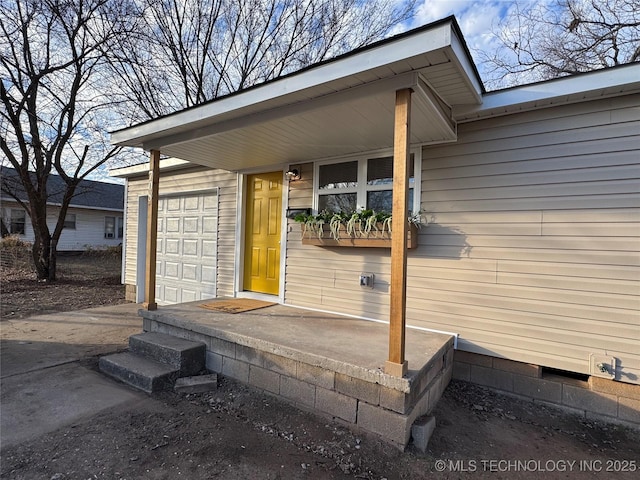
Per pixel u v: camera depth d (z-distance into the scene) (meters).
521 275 3.15
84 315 5.80
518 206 3.17
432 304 3.58
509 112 3.19
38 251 9.67
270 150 4.15
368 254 4.03
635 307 2.72
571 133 2.96
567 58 8.80
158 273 6.71
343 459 2.16
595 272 2.86
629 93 2.75
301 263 4.59
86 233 17.75
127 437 2.33
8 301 6.85
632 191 2.74
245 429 2.48
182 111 3.50
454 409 2.87
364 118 3.06
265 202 5.21
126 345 4.26
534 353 3.08
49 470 1.98
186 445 2.27
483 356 3.31
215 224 5.76
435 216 3.57
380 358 2.57
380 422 2.33
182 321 3.64
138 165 6.75
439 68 2.29
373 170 4.08
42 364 3.58
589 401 2.86
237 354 3.19
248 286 5.37
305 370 2.72
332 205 4.38
